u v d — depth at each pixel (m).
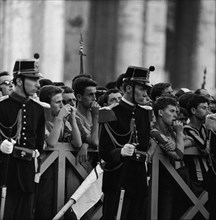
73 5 84.31
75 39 84.06
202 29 85.88
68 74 83.62
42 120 26.23
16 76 25.91
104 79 84.06
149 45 81.25
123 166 26.52
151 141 28.34
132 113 26.67
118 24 81.19
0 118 25.81
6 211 25.77
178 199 29.14
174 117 28.34
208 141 29.22
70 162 28.00
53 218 27.19
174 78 87.50
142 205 27.27
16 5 69.25
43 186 27.80
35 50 70.38
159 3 81.69
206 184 28.88
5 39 69.38
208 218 29.41
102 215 27.44
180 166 29.00
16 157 25.66
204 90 33.91
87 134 28.34
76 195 27.56
